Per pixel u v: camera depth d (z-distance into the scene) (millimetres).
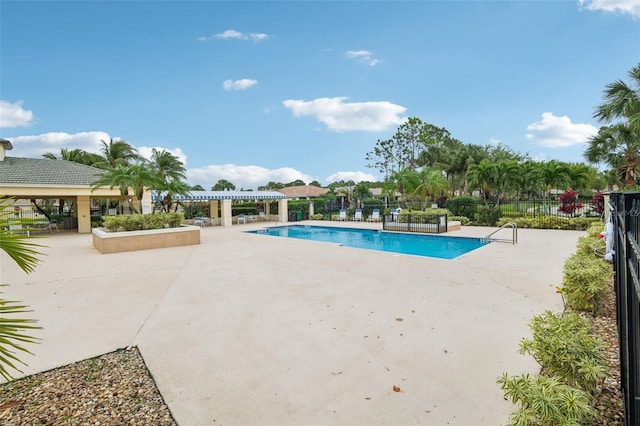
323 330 4523
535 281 6863
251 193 28047
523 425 2031
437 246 13961
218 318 5074
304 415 2779
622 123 16172
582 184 28203
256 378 3359
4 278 7957
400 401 2936
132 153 35969
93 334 4555
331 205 32344
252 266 8953
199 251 11867
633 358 2129
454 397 2971
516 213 20297
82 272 8539
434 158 43062
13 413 2854
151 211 22406
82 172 21312
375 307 5410
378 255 10375
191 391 3156
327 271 8117
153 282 7426
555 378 2340
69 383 3342
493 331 4371
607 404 2691
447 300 5695
